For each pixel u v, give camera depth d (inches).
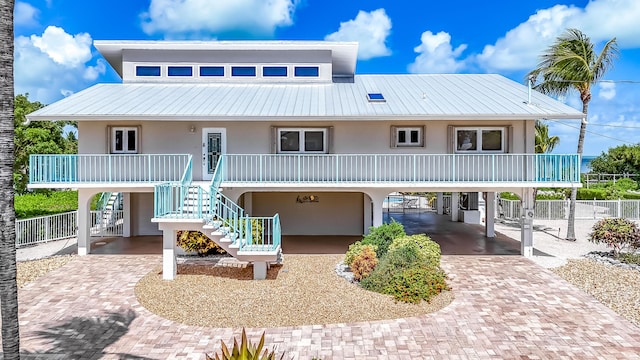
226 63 710.5
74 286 412.2
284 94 634.2
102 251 572.4
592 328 313.1
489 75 787.4
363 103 574.9
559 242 654.5
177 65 707.4
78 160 535.5
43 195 981.8
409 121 576.1
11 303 189.8
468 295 388.8
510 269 482.3
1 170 186.5
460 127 571.8
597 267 490.6
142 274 454.3
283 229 714.8
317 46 699.4
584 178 1545.3
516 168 548.7
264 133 586.6
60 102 565.9
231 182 525.3
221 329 311.9
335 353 273.3
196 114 514.3
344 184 523.8
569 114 502.0
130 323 323.3
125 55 702.5
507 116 507.2
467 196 898.1
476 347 281.9
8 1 188.4
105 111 525.3
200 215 441.4
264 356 195.6
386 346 283.1
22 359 265.6
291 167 561.3
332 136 579.5
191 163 532.4
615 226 534.0
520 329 311.4
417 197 1275.8
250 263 502.3
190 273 457.7
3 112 186.9
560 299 377.4
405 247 427.8
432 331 307.1
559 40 656.4
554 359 265.1
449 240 668.1
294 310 347.3
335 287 407.8
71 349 280.1
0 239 187.8
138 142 579.8
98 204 727.1
